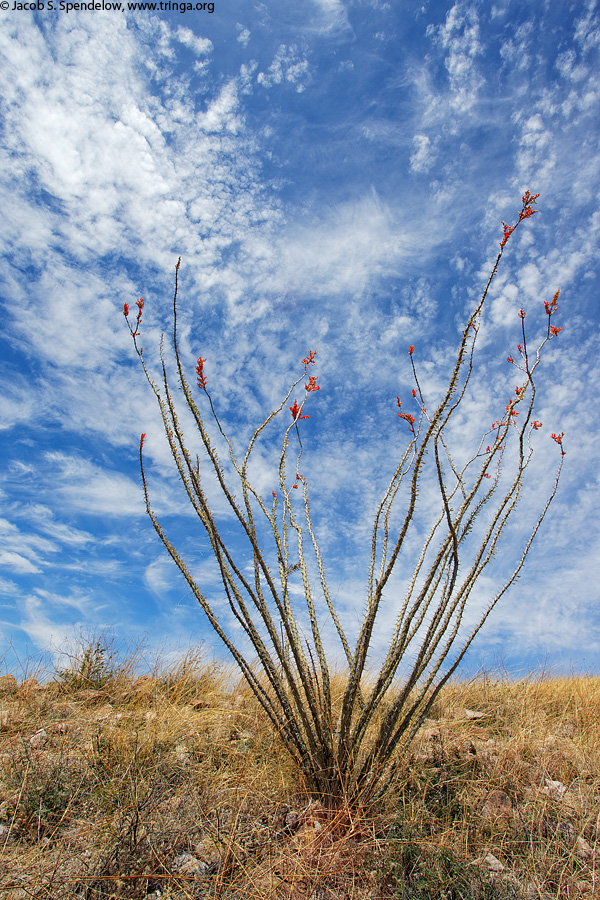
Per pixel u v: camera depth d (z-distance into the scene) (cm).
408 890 188
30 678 390
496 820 237
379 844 216
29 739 289
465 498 265
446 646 263
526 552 284
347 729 256
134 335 266
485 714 381
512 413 279
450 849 209
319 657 271
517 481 274
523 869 207
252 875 196
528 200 225
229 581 269
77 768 258
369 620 257
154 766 256
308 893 189
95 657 415
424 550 294
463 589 268
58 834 215
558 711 398
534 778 273
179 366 257
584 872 206
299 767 258
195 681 416
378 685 259
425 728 335
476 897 186
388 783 252
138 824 206
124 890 185
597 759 291
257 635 269
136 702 365
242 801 237
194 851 212
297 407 325
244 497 271
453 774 273
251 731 326
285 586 294
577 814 242
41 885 181
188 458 258
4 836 212
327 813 236
